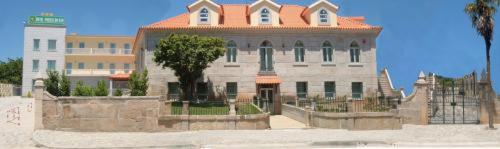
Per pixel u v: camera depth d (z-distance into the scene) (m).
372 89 42.38
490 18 26.83
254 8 42.44
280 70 41.62
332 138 21.12
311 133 23.31
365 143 19.25
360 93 42.44
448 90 30.64
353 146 18.42
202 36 40.03
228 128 25.61
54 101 24.38
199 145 19.03
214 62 40.94
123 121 24.61
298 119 32.44
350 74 42.31
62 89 38.56
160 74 39.97
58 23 63.78
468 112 31.70
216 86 40.72
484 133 23.05
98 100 24.61
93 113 24.52
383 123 25.28
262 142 19.77
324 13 43.22
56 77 39.16
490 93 28.50
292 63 41.78
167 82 39.97
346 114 25.59
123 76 53.56
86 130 24.31
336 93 41.91
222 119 25.61
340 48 42.50
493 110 28.58
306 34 42.22
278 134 22.89
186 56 35.66
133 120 24.66
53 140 20.81
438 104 32.06
